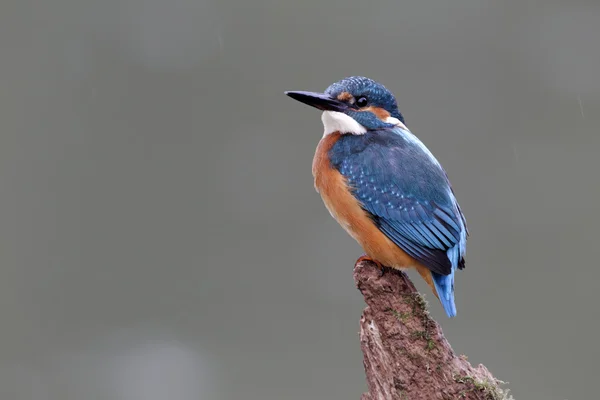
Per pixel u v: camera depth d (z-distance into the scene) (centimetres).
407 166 748
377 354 646
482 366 652
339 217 765
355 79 817
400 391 636
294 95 803
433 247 724
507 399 634
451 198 752
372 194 743
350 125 793
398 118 824
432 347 636
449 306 700
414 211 732
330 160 771
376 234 738
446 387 629
